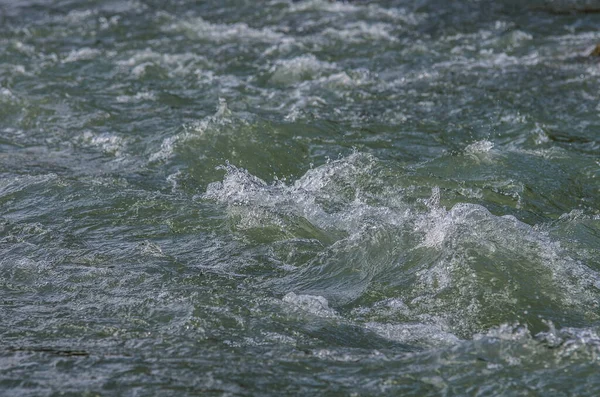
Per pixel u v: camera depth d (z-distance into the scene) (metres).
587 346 22.27
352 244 28.28
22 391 20.45
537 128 39.59
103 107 43.66
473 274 25.72
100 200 32.00
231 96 45.31
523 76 48.25
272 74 48.84
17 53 53.62
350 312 24.58
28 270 26.98
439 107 43.41
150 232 29.70
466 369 21.42
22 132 40.81
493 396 20.41
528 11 62.69
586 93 45.28
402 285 25.84
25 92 45.81
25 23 61.66
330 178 33.25
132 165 36.25
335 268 27.11
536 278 25.66
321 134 38.94
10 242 28.97
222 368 21.53
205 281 26.25
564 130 40.06
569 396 20.38
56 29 59.91
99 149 38.56
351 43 55.50
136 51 53.78
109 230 29.89
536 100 44.19
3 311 24.48
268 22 61.41
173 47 55.38
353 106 43.72
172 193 33.06
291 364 21.78
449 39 56.31
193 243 28.94
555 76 48.09
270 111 42.75
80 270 26.92
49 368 21.45
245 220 30.28
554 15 61.66
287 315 24.25
